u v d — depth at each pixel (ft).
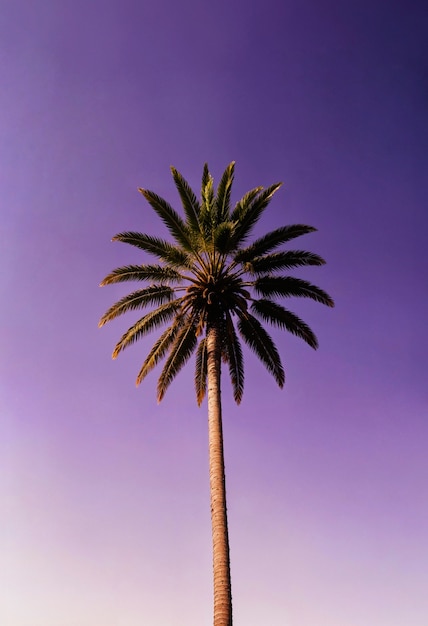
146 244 61.93
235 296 62.03
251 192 63.31
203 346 71.00
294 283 62.75
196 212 61.16
